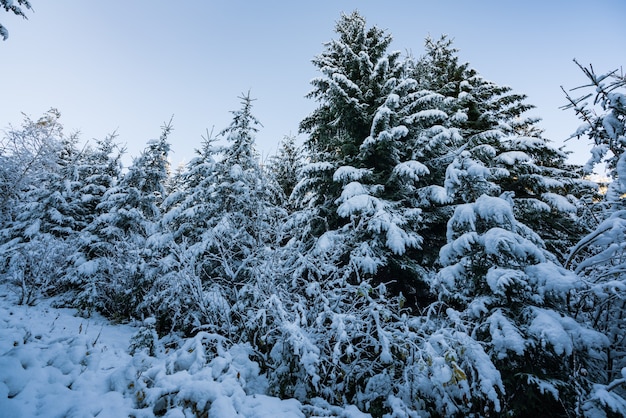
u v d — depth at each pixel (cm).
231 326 537
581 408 319
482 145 884
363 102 988
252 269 594
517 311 407
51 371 333
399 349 419
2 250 1057
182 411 301
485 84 1222
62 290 1016
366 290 479
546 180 923
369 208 706
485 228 473
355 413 349
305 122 1123
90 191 1396
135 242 1040
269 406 340
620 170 408
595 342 331
